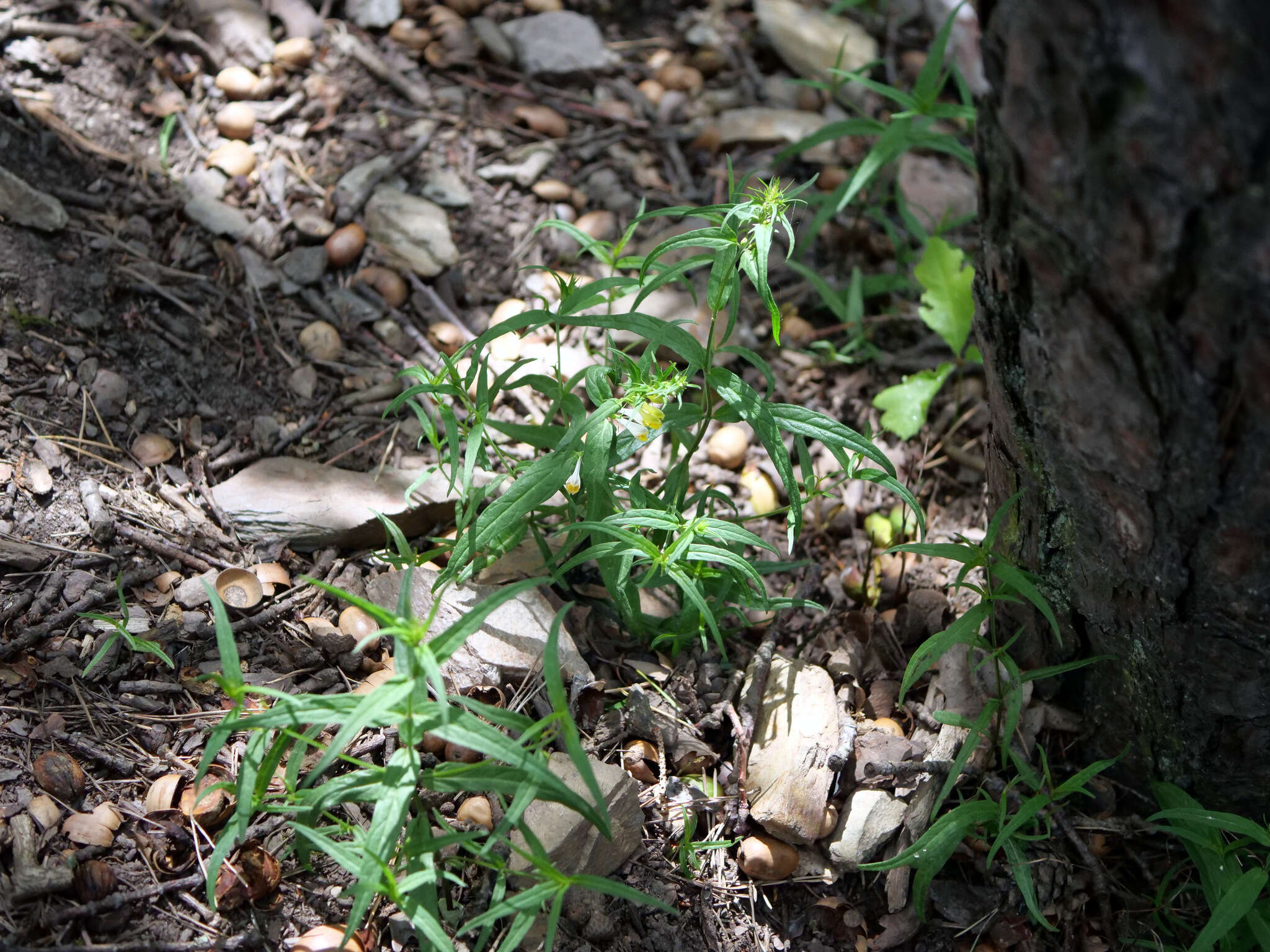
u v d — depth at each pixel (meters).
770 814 0.67
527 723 0.59
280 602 0.71
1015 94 0.56
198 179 0.82
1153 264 0.55
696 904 0.66
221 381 0.77
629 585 0.67
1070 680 0.70
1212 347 0.56
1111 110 0.54
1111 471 0.61
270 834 0.64
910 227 0.84
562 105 0.91
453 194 0.85
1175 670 0.64
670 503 0.67
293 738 0.64
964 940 0.67
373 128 0.87
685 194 0.88
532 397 0.78
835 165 0.90
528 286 0.83
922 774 0.68
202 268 0.80
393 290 0.81
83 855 0.63
